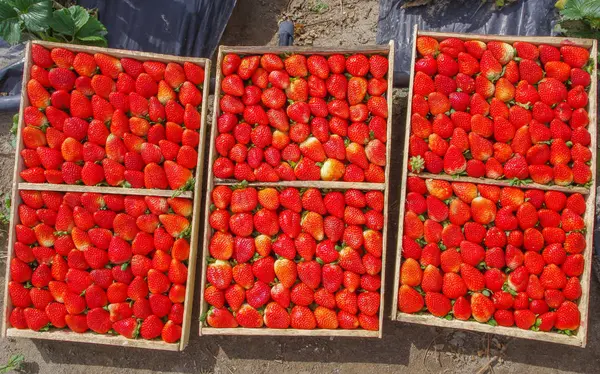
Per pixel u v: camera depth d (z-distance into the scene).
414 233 0.77
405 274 0.77
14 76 0.94
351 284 0.77
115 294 0.80
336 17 0.94
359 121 0.79
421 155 0.77
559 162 0.76
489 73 0.77
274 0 0.95
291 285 0.79
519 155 0.77
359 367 0.88
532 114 0.77
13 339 0.92
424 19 0.90
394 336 0.87
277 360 0.89
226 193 0.80
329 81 0.79
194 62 0.82
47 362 0.91
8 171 0.95
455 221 0.77
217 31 0.92
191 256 0.81
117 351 0.91
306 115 0.79
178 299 0.81
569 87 0.79
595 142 0.76
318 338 0.89
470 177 0.77
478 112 0.77
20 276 0.82
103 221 0.81
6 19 0.82
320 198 0.78
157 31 0.92
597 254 0.85
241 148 0.79
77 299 0.81
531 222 0.76
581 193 0.77
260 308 0.80
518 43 0.77
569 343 0.76
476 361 0.86
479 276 0.76
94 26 0.87
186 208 0.81
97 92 0.81
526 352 0.86
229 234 0.80
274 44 0.94
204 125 0.82
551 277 0.76
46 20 0.81
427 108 0.78
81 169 0.81
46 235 0.82
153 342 0.81
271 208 0.79
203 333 0.80
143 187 0.81
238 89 0.79
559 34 0.87
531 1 0.87
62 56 0.81
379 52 0.79
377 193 0.78
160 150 0.80
